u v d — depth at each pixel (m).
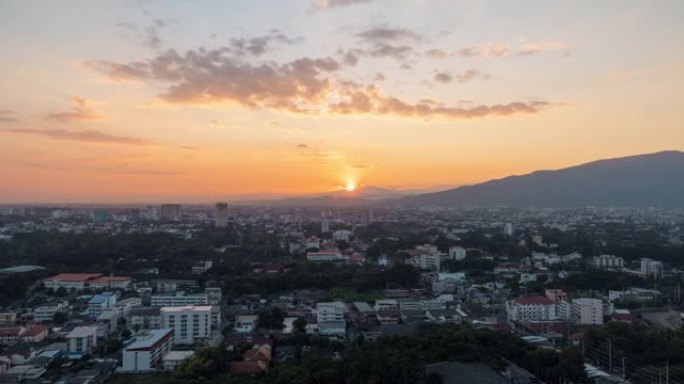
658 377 189.00
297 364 196.75
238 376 189.50
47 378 199.38
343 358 195.62
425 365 194.62
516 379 185.00
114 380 198.75
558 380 186.00
